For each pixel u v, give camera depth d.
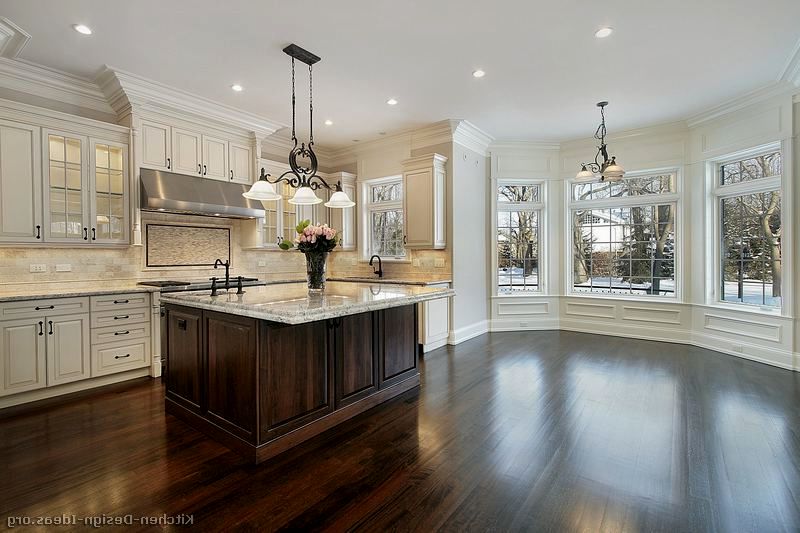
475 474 2.16
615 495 1.96
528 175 5.97
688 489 2.01
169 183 4.13
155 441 2.57
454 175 5.25
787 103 3.94
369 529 1.74
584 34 3.06
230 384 2.48
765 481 2.07
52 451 2.43
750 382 3.61
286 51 3.27
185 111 4.23
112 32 2.99
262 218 5.01
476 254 5.74
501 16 2.83
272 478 2.14
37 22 2.85
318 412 2.68
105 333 3.62
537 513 1.83
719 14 2.80
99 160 3.82
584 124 5.17
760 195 4.39
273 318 2.12
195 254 4.83
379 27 2.96
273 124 5.00
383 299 2.69
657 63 3.52
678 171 5.18
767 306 4.32
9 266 3.54
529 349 4.88
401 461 2.31
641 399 3.22
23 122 3.39
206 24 2.89
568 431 2.66
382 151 5.91
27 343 3.20
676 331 5.18
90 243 3.75
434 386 3.60
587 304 5.85
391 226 6.00
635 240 5.57
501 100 4.35
